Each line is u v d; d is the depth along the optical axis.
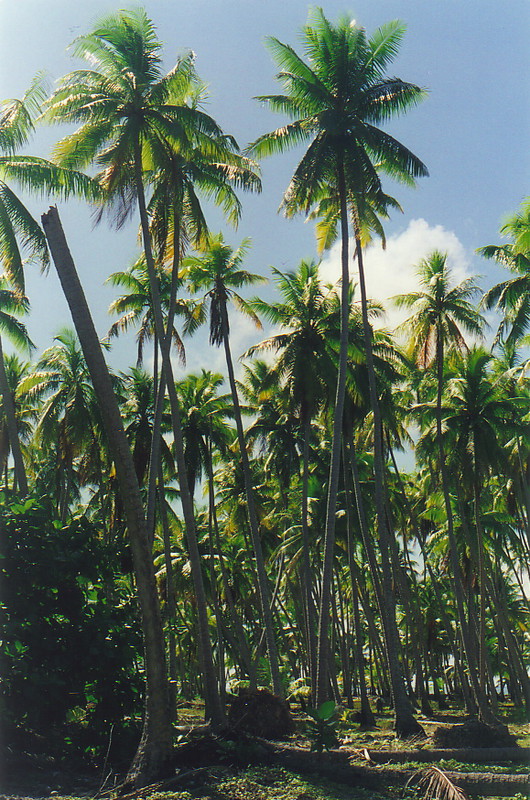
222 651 39.81
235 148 26.72
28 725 15.50
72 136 24.62
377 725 32.41
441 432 34.12
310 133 27.28
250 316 33.47
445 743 17.91
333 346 32.91
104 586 17.64
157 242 27.44
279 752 14.62
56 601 16.53
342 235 27.17
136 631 17.34
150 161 27.16
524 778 13.41
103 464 40.50
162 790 12.59
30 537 16.30
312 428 42.00
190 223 27.78
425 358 34.31
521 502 40.81
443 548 43.72
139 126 24.53
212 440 39.91
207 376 39.91
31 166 23.72
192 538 25.50
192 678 63.41
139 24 24.94
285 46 26.11
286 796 12.52
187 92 25.95
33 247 24.27
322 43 26.70
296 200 26.56
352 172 26.25
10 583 15.91
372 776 13.95
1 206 23.81
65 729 16.47
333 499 26.44
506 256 31.47
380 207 29.52
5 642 15.23
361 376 33.72
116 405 14.45
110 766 15.61
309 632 33.94
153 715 13.77
